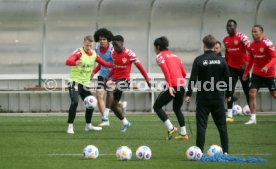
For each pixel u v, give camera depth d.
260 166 29.11
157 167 28.97
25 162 30.56
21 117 54.66
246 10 60.25
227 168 28.56
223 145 31.91
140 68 43.72
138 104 59.50
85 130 44.44
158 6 60.09
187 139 39.50
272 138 39.78
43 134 42.03
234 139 39.28
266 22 60.50
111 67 43.56
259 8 60.22
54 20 60.34
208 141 38.62
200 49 60.66
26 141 38.41
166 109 59.88
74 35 60.50
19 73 60.78
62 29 60.47
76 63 41.78
